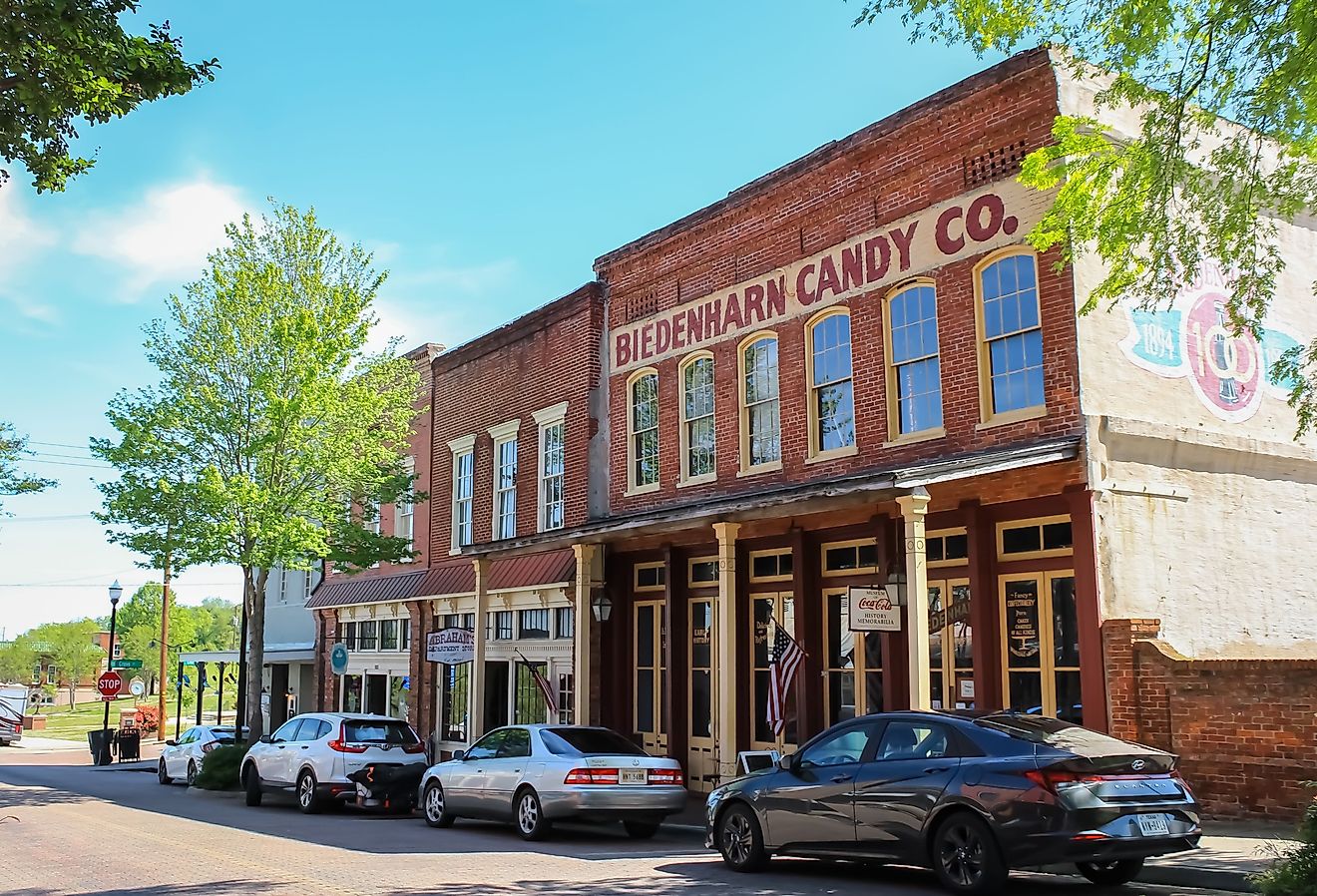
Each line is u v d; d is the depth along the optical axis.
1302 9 10.19
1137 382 14.16
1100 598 13.02
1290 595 14.99
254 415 23.53
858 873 10.88
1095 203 12.18
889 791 9.86
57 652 102.38
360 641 30.42
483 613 20.67
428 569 27.05
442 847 13.39
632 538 19.98
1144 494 13.75
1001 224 14.91
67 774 30.91
